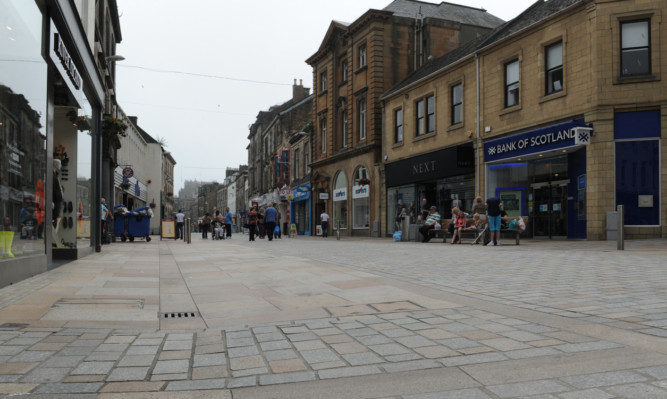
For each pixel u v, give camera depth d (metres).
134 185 39.91
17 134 6.62
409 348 3.56
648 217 14.80
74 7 8.99
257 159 61.94
